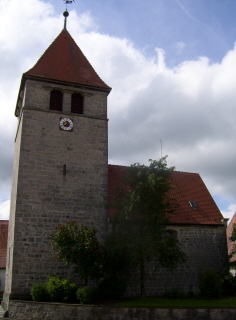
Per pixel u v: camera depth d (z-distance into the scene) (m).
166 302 22.66
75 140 28.64
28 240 25.23
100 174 28.58
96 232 25.97
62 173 27.50
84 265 22.73
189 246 28.77
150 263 27.05
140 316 20.97
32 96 28.44
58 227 24.08
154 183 23.19
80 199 27.42
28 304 22.47
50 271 25.19
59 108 29.28
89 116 29.61
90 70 32.09
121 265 24.09
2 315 23.58
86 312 21.16
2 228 43.72
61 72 30.36
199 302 22.97
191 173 35.69
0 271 38.50
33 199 26.14
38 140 27.52
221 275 27.52
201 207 31.55
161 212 23.92
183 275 27.80
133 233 23.42
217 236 29.88
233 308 21.50
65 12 35.12
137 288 26.30
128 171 25.20
